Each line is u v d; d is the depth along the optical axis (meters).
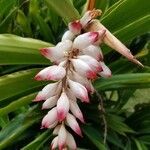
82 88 0.32
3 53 0.42
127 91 0.63
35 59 0.44
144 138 0.59
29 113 0.51
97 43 0.33
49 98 0.34
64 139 0.35
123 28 0.44
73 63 0.31
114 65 0.58
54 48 0.31
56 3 0.39
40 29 0.58
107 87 0.52
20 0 0.61
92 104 0.56
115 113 0.60
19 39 0.42
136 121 0.61
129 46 0.62
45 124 0.34
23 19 0.58
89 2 0.42
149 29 0.46
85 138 0.55
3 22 0.57
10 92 0.46
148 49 0.59
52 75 0.31
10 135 0.49
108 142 0.56
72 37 0.33
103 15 0.45
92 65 0.31
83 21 0.35
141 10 0.43
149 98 1.03
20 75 0.44
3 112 0.45
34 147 0.47
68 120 0.34
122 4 0.42
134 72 0.58
